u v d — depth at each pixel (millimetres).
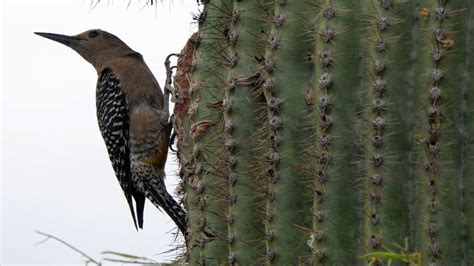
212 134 8117
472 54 6340
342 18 6641
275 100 6961
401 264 6273
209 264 7820
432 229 6258
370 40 6535
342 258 6516
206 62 8305
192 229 8102
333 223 6555
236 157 7480
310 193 6844
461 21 6367
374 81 6480
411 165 6410
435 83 6336
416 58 6430
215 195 7898
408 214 6371
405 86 6445
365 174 6516
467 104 6328
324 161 6605
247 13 7672
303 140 6887
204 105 8219
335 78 6621
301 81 6965
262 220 7305
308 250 6820
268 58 7059
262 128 7363
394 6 6480
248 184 7414
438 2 6379
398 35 6457
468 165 6301
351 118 6582
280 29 7062
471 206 6266
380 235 6375
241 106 7535
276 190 6941
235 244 7383
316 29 6875
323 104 6629
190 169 8297
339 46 6621
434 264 6246
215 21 8336
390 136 6426
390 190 6395
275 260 6898
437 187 6297
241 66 7602
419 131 6391
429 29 6395
